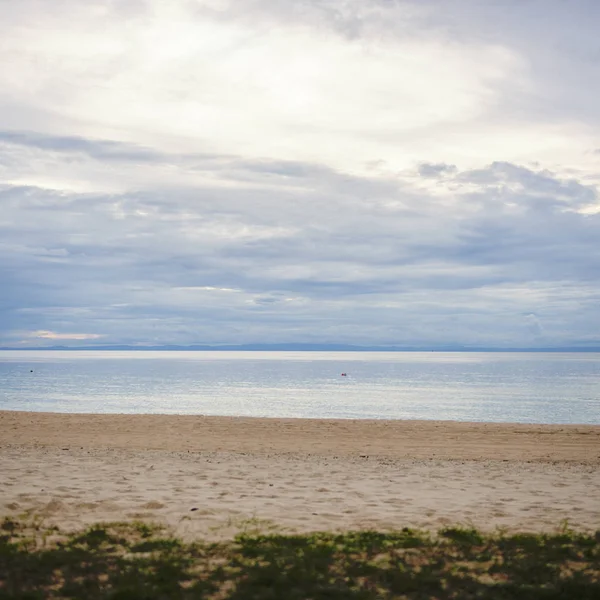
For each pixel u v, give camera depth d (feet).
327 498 29.40
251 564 19.08
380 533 22.82
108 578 17.83
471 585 17.65
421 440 60.08
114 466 38.52
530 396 161.89
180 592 16.75
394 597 16.75
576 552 20.89
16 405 129.08
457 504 28.53
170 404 134.00
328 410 122.42
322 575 18.37
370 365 480.64
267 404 135.33
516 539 22.21
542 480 35.73
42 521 24.17
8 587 16.98
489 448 54.70
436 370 366.84
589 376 283.59
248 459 44.06
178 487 31.37
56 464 39.04
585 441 59.82
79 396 154.71
